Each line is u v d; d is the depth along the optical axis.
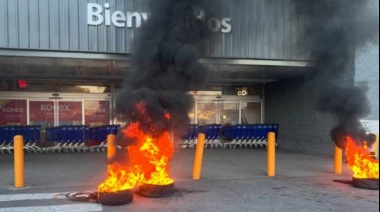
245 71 10.75
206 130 12.99
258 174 7.95
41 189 6.48
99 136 12.02
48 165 9.10
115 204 5.46
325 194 6.22
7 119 12.23
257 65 9.17
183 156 10.80
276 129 13.44
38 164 9.28
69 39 7.86
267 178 7.52
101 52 8.05
